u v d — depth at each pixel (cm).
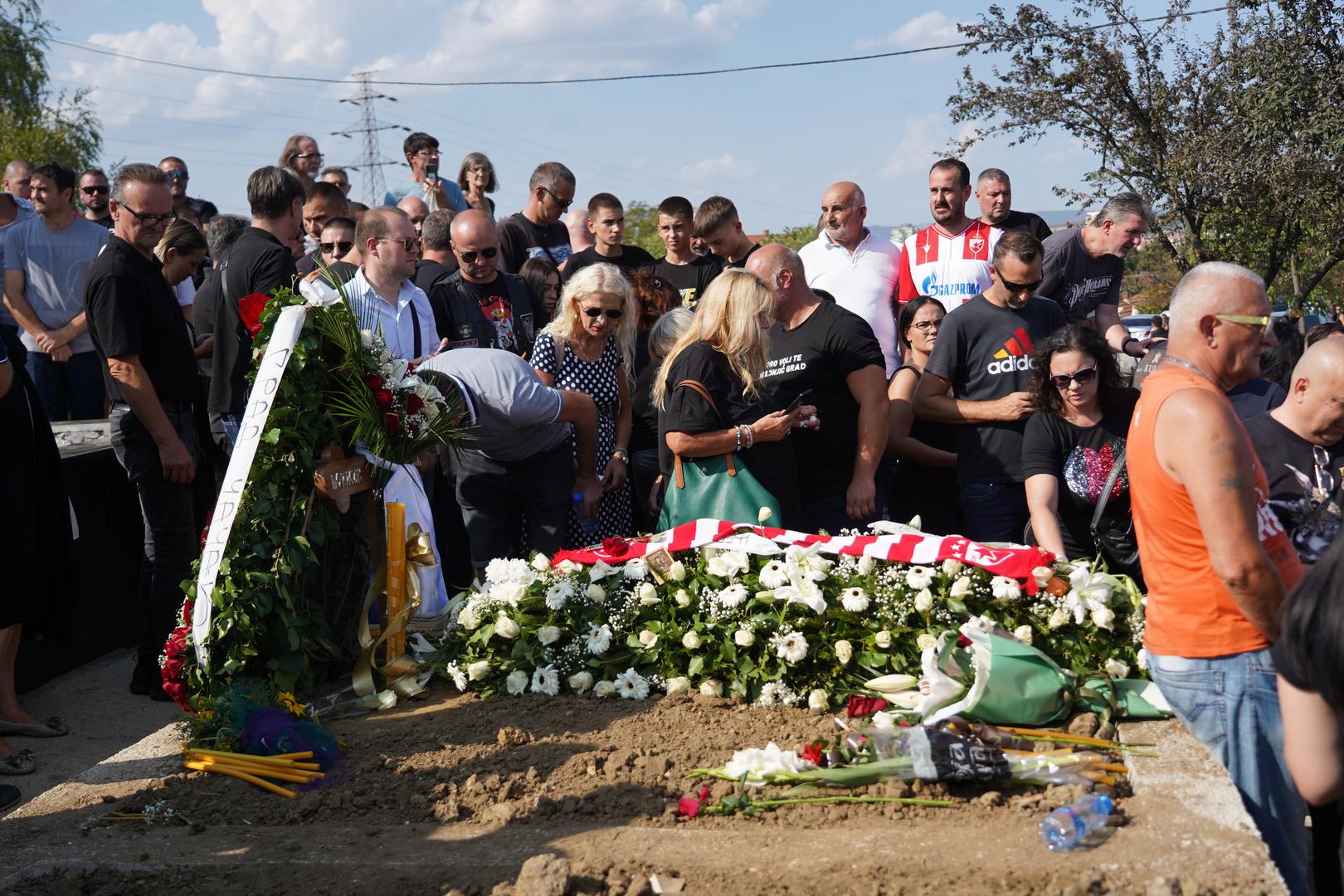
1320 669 227
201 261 589
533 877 283
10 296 809
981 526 566
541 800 340
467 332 640
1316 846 364
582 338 603
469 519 567
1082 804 299
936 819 321
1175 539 317
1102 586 418
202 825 342
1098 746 356
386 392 447
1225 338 312
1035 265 560
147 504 565
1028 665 378
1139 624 412
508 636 441
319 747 383
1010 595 412
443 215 716
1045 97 1850
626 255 788
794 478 505
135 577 694
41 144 3441
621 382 619
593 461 576
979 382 571
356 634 470
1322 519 376
